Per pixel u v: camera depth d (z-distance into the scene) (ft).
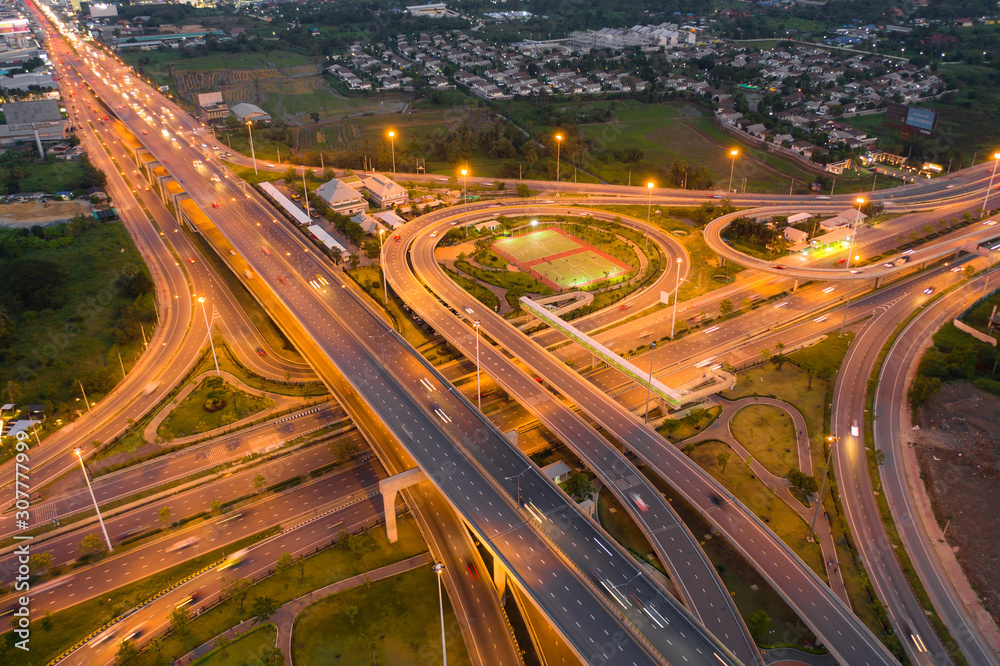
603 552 580.71
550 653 571.69
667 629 518.78
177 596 631.56
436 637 586.45
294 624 600.80
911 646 575.38
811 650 564.71
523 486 652.48
